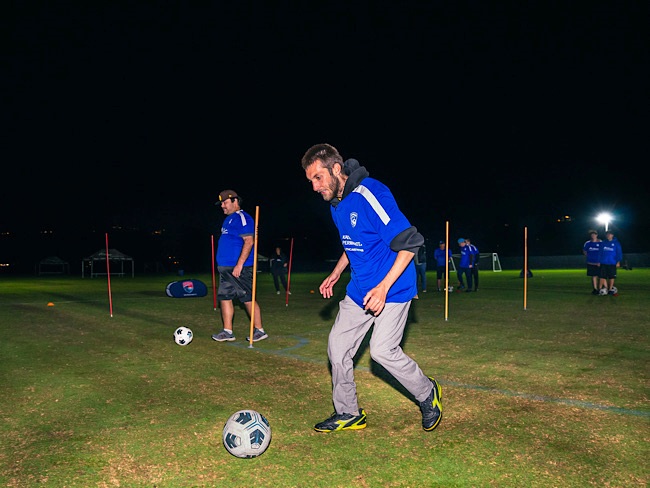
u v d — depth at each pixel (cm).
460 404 434
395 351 351
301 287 2019
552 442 347
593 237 1517
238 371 556
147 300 1416
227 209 739
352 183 341
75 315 1062
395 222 325
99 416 407
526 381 511
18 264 4481
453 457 324
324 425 370
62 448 342
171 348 689
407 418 398
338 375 370
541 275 2945
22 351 670
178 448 342
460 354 647
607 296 1462
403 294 348
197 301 1379
